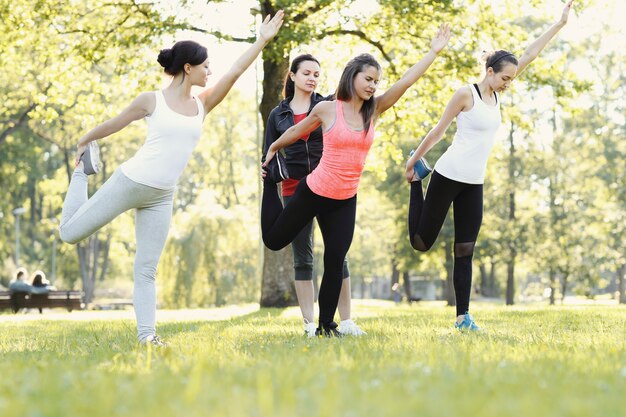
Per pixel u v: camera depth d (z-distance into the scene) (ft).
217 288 101.65
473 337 18.21
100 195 18.07
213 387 9.55
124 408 8.09
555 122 143.13
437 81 57.62
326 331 19.02
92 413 7.97
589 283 129.29
